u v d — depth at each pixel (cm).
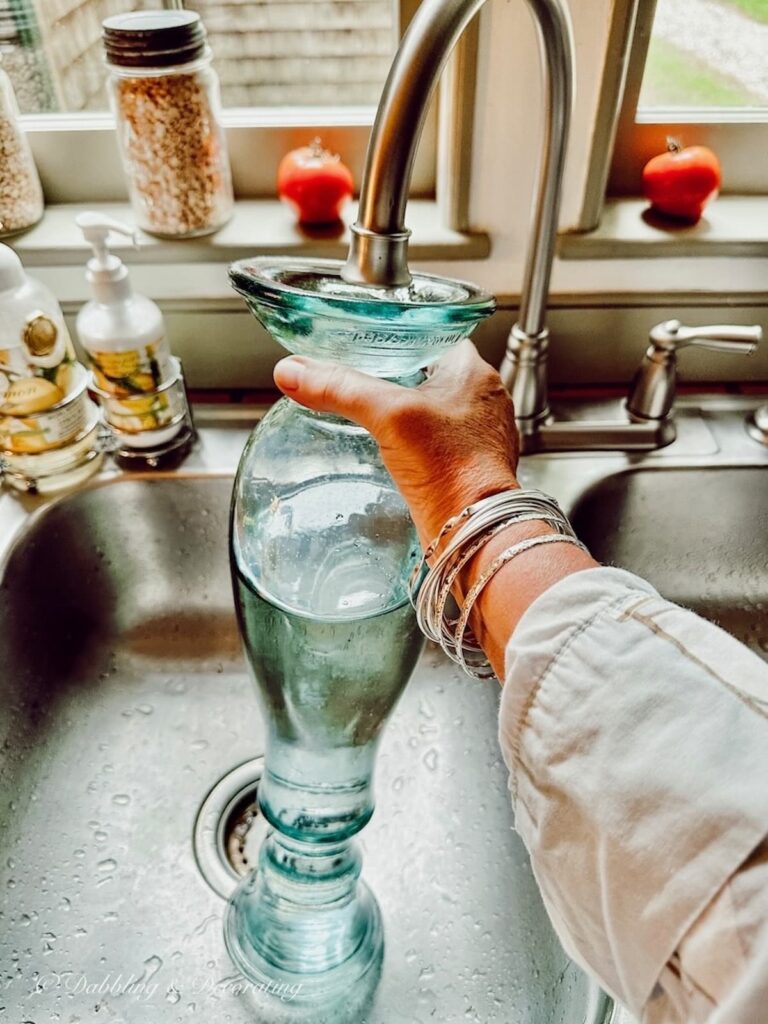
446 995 59
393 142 40
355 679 46
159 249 77
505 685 35
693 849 28
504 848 68
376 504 45
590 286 79
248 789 72
